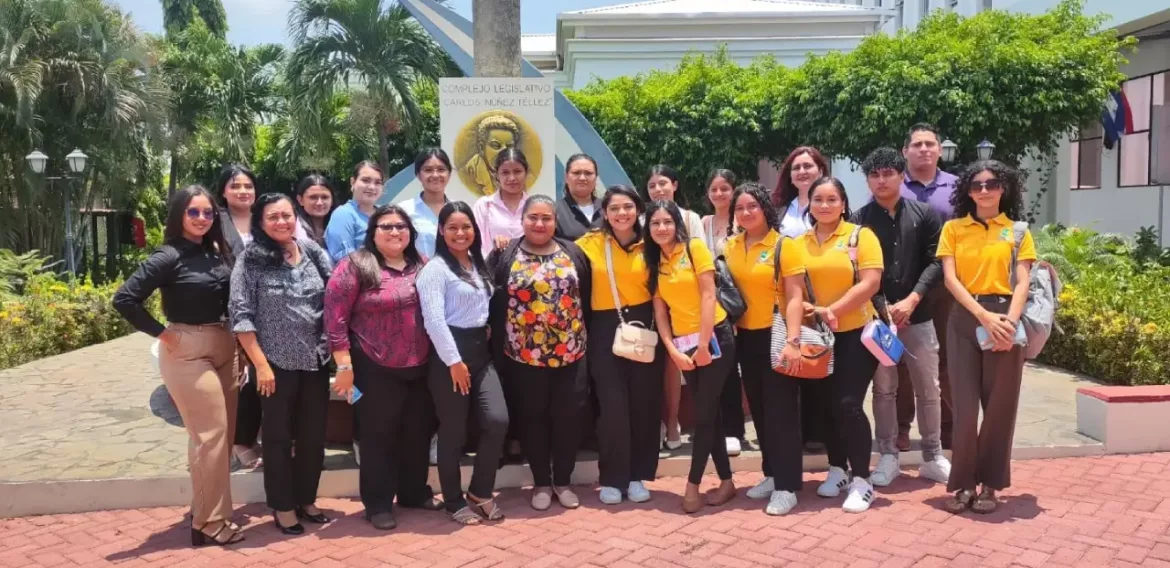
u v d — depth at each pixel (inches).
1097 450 197.9
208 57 834.2
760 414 174.9
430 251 189.6
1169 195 522.9
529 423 167.8
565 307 162.9
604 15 733.3
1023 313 155.9
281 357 151.3
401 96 666.2
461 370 155.6
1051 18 514.0
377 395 156.3
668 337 166.7
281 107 864.9
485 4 265.1
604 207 167.3
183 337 149.8
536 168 241.1
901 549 143.6
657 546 147.0
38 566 142.9
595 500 173.6
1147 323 255.4
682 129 637.9
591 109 641.6
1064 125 494.0
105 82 603.8
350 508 171.2
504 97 239.8
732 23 745.6
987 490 161.6
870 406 231.5
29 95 554.9
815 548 144.8
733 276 168.6
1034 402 237.5
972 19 530.3
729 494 169.6
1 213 581.6
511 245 167.8
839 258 162.6
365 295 154.4
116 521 165.0
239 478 175.3
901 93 502.0
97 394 251.0
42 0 584.1
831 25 751.7
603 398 168.7
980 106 489.1
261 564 141.8
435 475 181.6
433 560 142.1
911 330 176.6
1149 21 516.4
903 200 177.5
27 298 378.6
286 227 151.4
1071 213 638.5
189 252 150.7
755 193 163.5
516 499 175.5
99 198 669.9
